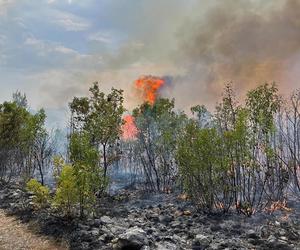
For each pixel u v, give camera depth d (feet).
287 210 72.23
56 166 65.26
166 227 63.26
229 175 72.38
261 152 75.00
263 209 73.72
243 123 71.87
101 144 94.17
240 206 71.87
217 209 74.74
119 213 73.61
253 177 71.97
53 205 61.67
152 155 108.27
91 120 92.63
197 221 67.82
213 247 49.85
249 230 59.57
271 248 49.98
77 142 65.98
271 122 74.74
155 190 106.22
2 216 66.80
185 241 53.52
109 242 50.70
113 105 95.04
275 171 77.51
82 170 60.59
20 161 109.19
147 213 74.74
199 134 73.36
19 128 105.09
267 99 76.23
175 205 83.30
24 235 56.13
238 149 72.02
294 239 54.29
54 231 56.18
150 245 47.96
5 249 50.29
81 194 60.29
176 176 97.55
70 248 50.49
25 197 78.38
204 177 72.74
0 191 89.25
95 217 63.57
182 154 75.05
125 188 111.45
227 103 81.00
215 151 72.23
